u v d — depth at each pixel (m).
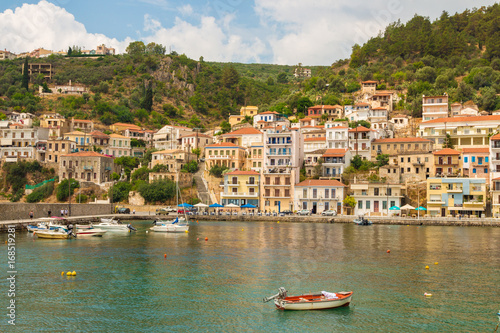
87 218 133.12
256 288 58.28
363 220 133.12
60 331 44.44
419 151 168.12
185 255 79.50
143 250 84.69
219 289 57.78
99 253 81.00
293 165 175.62
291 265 71.19
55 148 198.62
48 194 182.75
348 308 51.31
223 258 76.88
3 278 62.06
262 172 166.75
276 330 45.19
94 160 186.75
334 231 116.19
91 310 49.88
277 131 189.88
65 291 56.38
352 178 165.88
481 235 107.38
